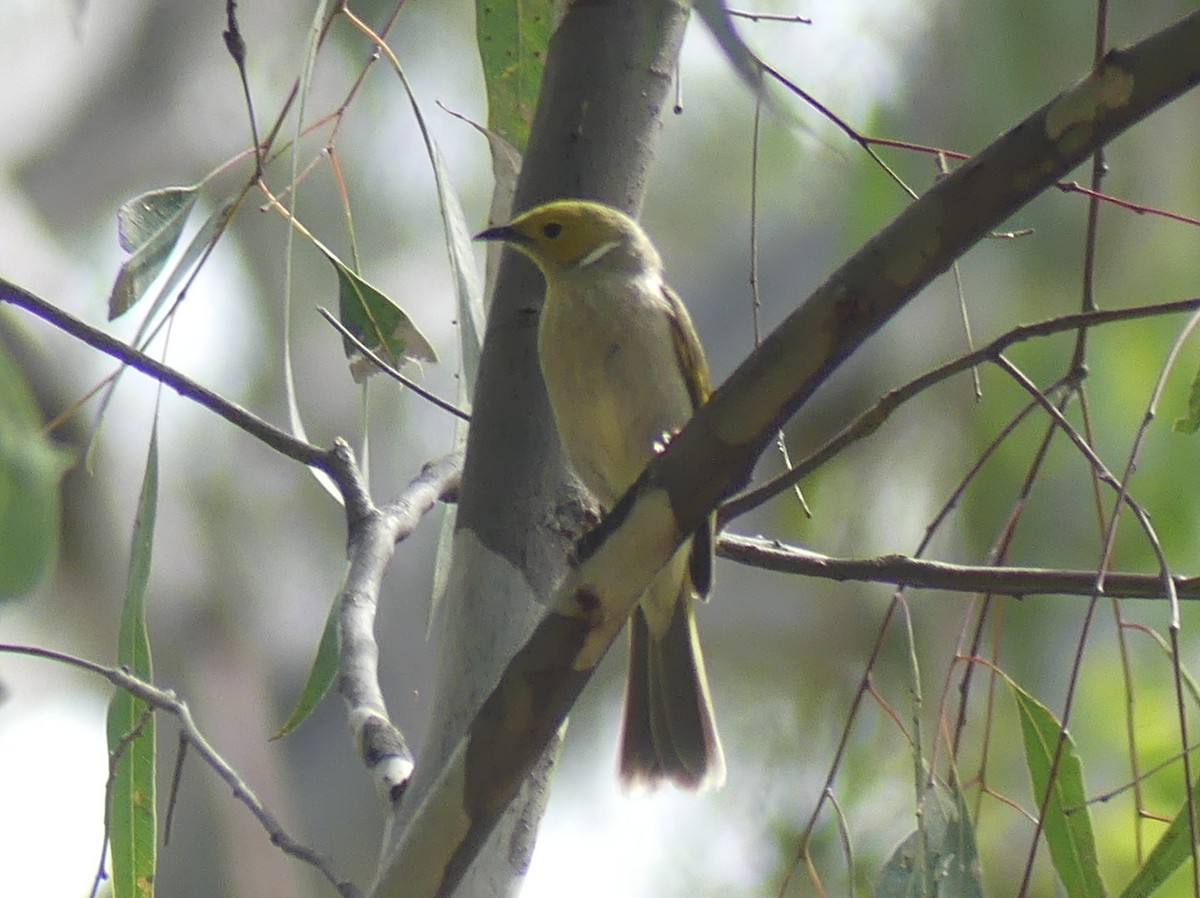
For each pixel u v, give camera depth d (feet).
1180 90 13.28
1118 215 39.83
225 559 40.73
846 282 14.11
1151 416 16.88
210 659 38.70
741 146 47.47
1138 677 36.04
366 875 38.58
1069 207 39.99
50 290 38.93
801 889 37.65
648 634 22.91
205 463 42.37
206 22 44.34
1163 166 40.42
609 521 15.07
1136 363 38.11
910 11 40.11
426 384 45.85
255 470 43.16
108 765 18.13
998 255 40.68
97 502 37.76
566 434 21.09
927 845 18.45
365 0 45.27
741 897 41.24
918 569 19.80
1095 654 36.37
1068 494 36.96
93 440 19.16
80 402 18.90
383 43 21.08
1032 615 36.58
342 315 22.65
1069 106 13.38
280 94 45.16
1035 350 37.86
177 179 43.19
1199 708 18.80
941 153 18.88
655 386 22.63
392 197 47.37
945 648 38.06
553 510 19.77
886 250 13.98
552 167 22.43
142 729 18.69
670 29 22.33
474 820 15.38
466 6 48.42
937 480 40.55
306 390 44.98
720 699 44.01
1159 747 34.14
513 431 20.22
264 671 40.11
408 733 41.22
